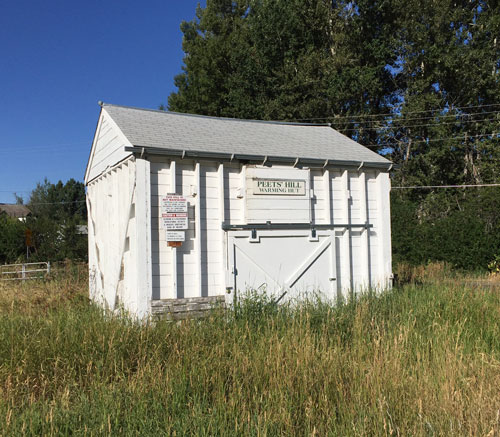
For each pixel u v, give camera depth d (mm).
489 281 17391
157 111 11773
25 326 7004
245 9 42875
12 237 27375
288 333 6594
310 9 32438
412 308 8445
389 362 5570
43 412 4609
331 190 10578
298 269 9914
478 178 28656
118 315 7551
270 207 9664
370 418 4430
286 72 31078
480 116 29453
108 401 4805
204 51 37219
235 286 9180
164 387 5141
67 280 17109
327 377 5355
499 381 5363
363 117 31062
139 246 8320
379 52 31219
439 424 4367
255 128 12359
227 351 6301
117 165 9734
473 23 30922
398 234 23812
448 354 5754
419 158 30047
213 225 9188
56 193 68688
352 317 7891
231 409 4641
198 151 8805
